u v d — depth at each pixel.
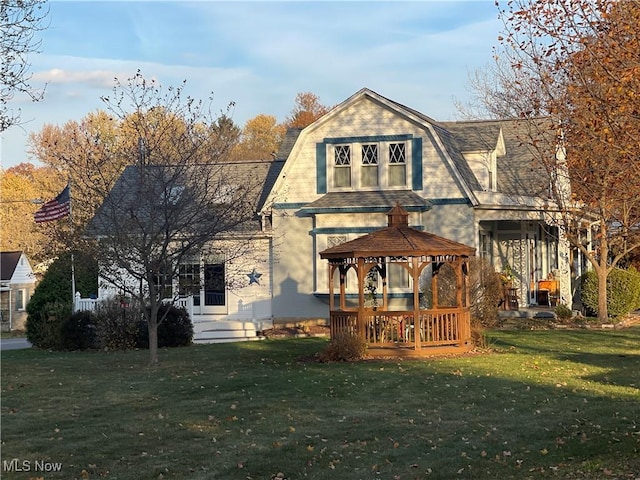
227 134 22.67
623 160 15.98
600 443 10.54
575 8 16.14
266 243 29.22
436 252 20.03
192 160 19.94
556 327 25.88
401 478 9.45
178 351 23.03
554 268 32.12
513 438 11.12
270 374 17.39
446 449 10.65
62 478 9.65
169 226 18.77
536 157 27.42
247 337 26.94
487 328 25.78
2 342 35.12
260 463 10.18
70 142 40.88
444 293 24.94
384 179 28.02
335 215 27.89
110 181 19.58
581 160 22.42
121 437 11.66
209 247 22.23
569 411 12.69
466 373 16.73
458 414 12.77
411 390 14.92
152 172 19.11
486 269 25.86
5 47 14.11
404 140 27.89
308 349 22.34
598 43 14.30
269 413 13.16
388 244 20.16
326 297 27.86
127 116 20.20
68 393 15.58
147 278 19.70
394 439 11.27
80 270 21.31
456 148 28.94
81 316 24.92
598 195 23.45
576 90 17.64
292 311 28.72
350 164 28.33
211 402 14.23
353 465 10.05
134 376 17.84
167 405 14.06
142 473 9.82
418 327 20.02
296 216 28.75
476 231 27.30
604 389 14.52
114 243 18.88
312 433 11.73
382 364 18.55
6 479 9.60
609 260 35.06
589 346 20.95
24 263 52.91
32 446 11.16
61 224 21.50
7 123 14.23
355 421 12.42
